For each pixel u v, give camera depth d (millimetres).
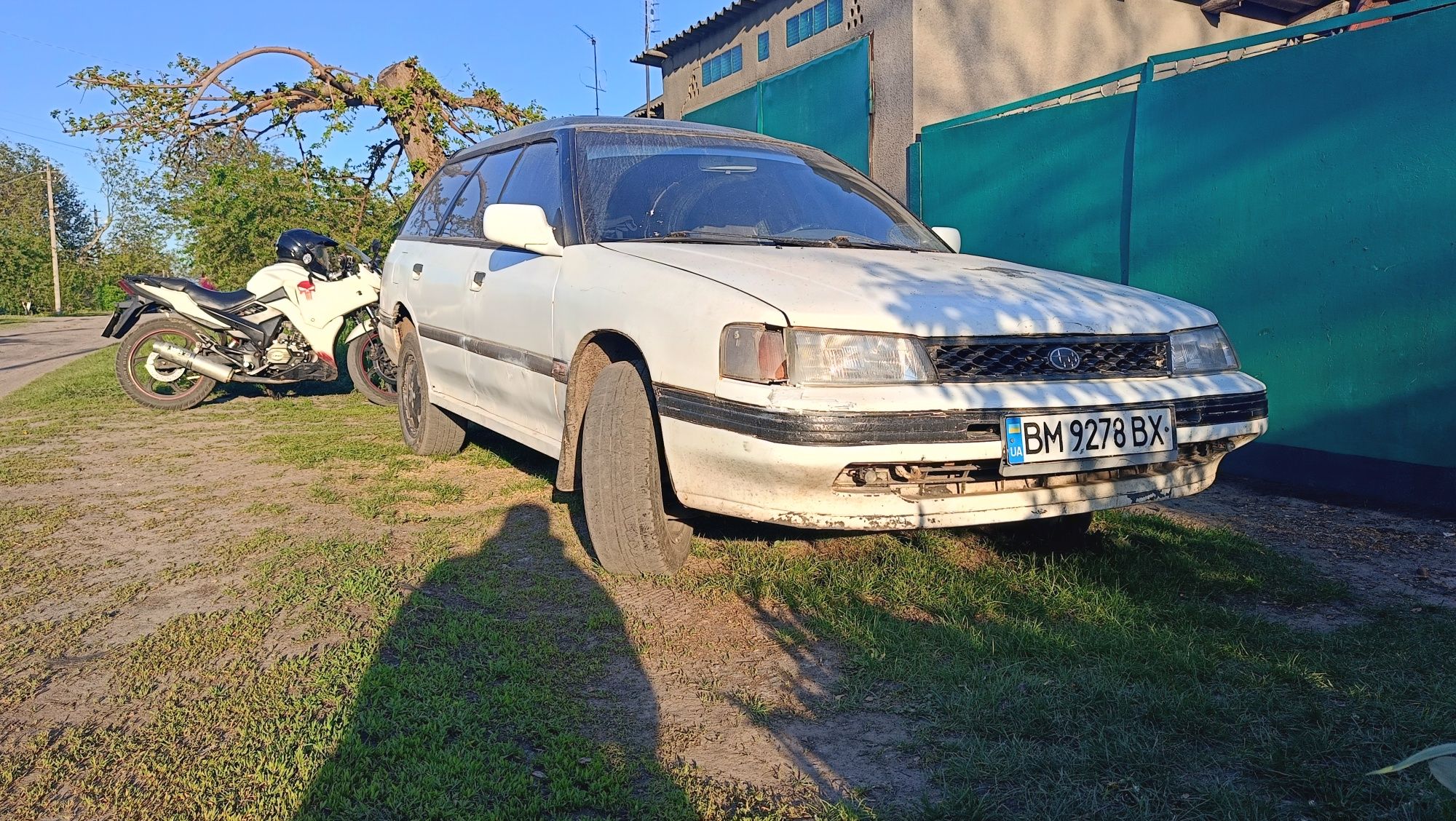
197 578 3393
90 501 4496
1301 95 4805
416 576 3395
